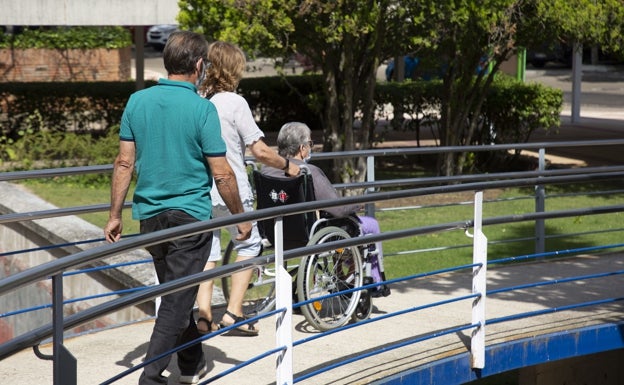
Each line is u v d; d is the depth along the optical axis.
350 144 15.15
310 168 6.60
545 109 17.62
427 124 18.58
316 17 13.20
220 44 6.06
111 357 5.89
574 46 16.03
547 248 11.94
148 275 8.61
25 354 5.93
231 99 5.98
